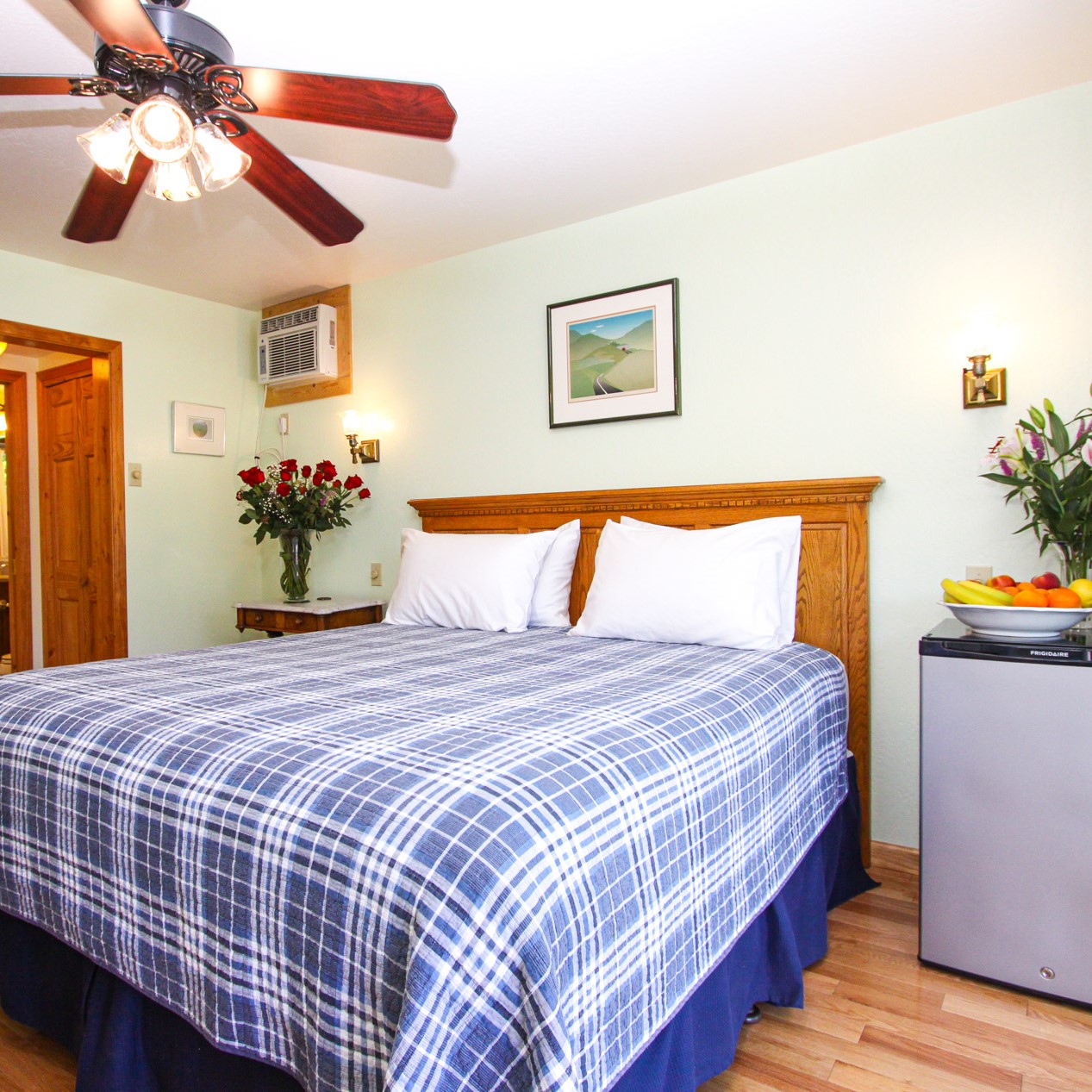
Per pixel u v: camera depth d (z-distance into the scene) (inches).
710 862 50.8
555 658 82.4
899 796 92.7
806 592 96.9
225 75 54.8
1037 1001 65.9
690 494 104.2
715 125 90.3
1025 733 65.6
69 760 54.2
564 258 120.5
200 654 87.6
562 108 86.0
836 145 95.5
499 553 110.7
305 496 140.5
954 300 89.6
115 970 48.9
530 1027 32.7
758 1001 60.1
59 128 88.4
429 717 54.6
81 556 155.3
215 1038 42.0
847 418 96.6
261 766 45.4
